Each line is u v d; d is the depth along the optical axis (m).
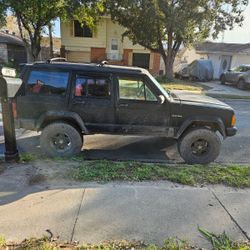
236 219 2.95
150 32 18.83
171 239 2.57
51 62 5.08
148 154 5.72
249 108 11.97
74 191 3.42
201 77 22.98
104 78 4.96
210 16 16.89
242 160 5.63
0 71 3.96
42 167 4.14
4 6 15.84
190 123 5.07
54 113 4.97
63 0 16.52
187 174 4.05
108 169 4.12
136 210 3.05
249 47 26.70
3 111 4.12
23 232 2.60
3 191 3.37
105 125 5.09
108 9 18.75
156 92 4.99
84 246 2.42
